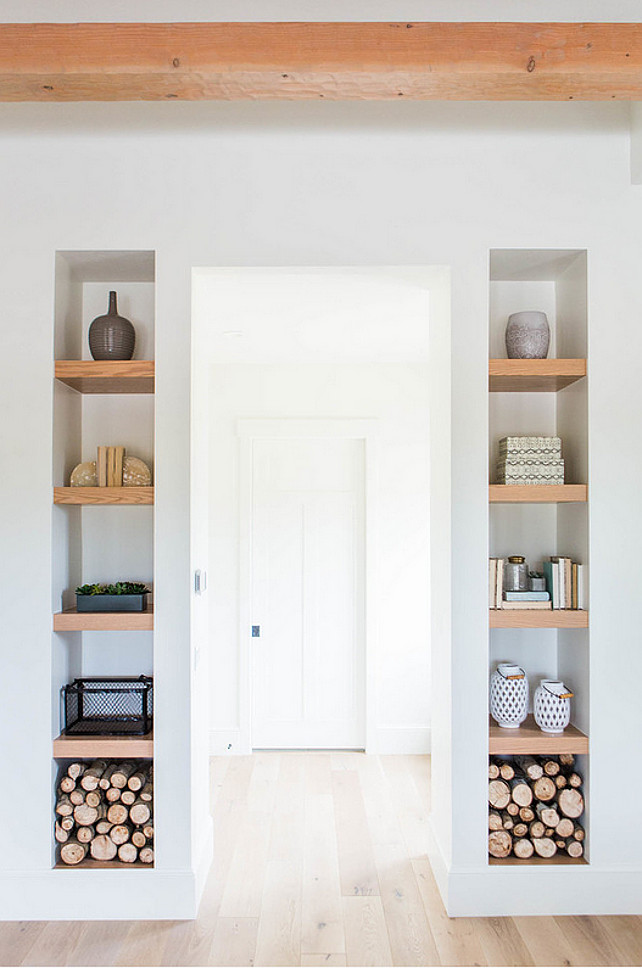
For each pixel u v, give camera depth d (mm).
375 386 5090
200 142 2859
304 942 2623
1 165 2857
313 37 2154
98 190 2857
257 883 3076
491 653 3201
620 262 2869
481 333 2848
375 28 2156
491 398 3256
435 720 3158
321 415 5086
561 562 2928
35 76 2174
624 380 2861
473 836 2818
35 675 2820
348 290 3260
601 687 2836
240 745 4996
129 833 2885
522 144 2869
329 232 2857
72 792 2873
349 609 5113
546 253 2908
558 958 2520
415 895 2969
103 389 3109
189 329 2842
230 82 2215
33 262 2859
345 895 2969
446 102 2811
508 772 2918
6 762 2814
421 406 5090
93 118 2828
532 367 2879
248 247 2852
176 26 2152
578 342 2963
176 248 2850
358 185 2859
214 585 5059
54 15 2367
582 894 2814
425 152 2861
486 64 2164
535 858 2879
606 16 2395
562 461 2947
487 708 2826
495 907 2805
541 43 2174
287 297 3389
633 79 2213
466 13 2383
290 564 5125
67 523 3010
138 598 2904
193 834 2840
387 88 2258
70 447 3064
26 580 2830
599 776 2836
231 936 2666
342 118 2840
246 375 5086
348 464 5145
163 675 2807
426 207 2859
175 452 2830
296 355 4805
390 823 3740
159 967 2473
